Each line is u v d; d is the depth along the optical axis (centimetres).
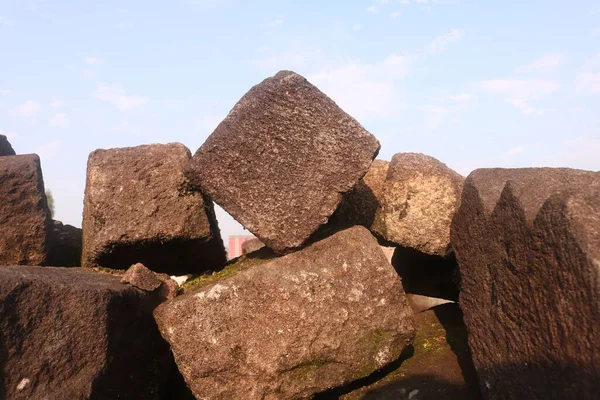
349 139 325
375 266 324
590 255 190
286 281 309
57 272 318
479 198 297
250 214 324
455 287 471
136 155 371
